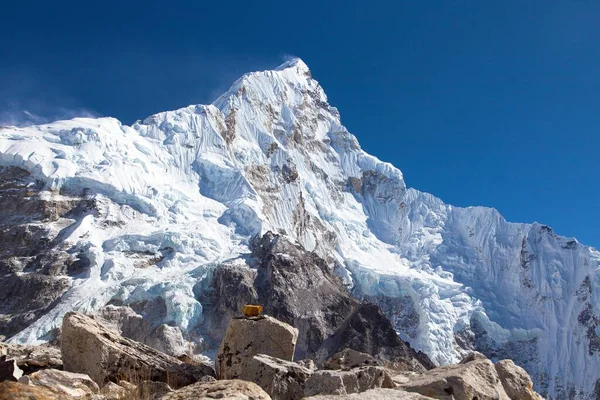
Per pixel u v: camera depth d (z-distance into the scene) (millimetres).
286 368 17578
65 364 19469
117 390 16297
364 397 12383
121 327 132625
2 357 19719
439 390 15281
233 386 12453
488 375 16781
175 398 12203
